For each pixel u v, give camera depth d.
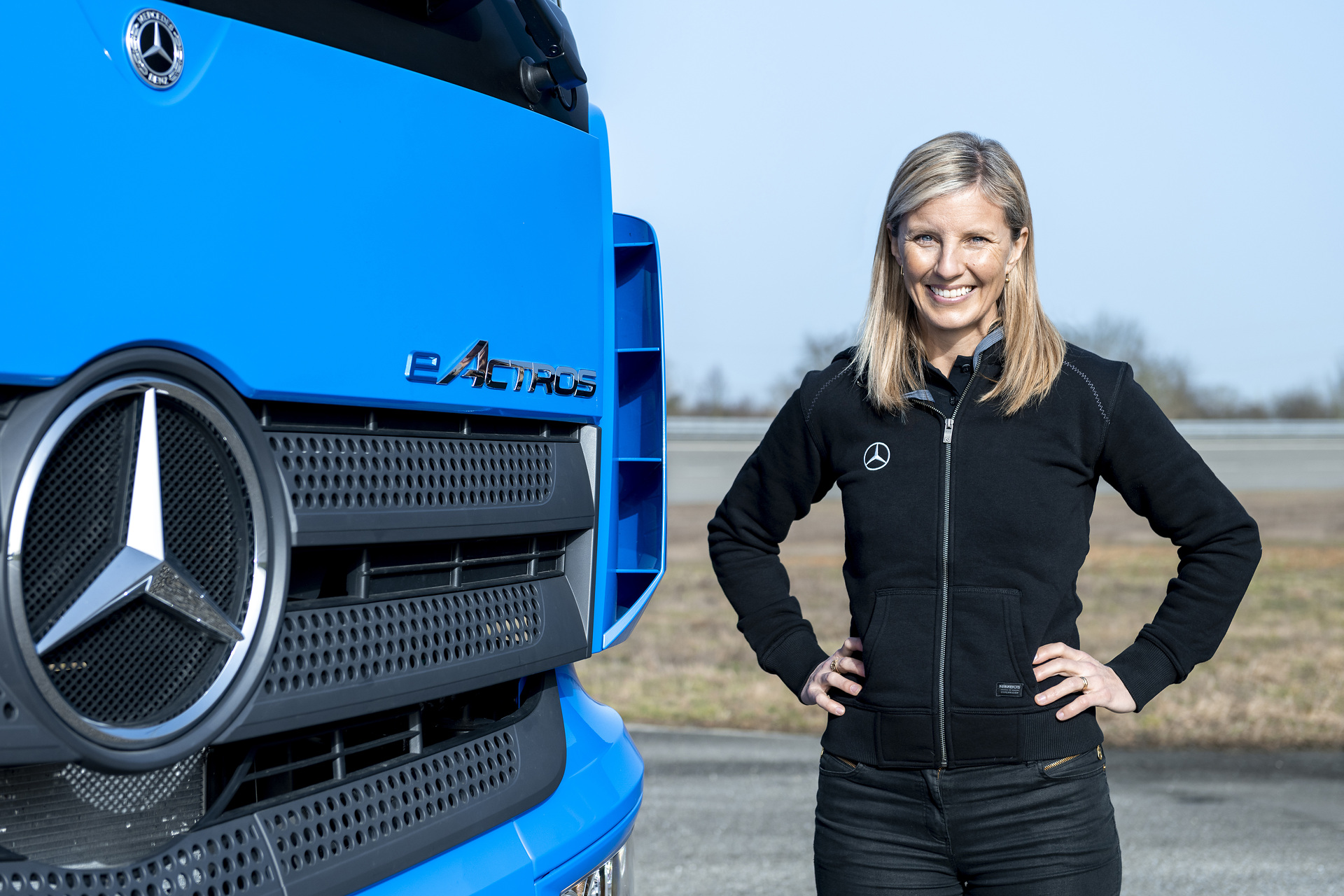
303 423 1.66
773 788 6.13
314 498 1.66
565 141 2.18
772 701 8.59
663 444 2.46
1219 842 5.18
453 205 1.87
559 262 2.15
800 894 4.45
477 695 2.11
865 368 2.21
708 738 7.44
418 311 1.80
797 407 2.34
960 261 2.06
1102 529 19.91
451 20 1.90
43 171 1.29
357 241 1.70
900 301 2.18
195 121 1.46
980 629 2.05
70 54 1.32
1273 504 22.58
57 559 1.35
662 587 14.62
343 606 1.72
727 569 2.47
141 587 1.41
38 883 1.34
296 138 1.60
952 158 2.06
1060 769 2.04
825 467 2.34
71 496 1.36
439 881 1.80
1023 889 2.05
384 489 1.77
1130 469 2.12
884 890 2.14
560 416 2.15
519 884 1.91
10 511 1.29
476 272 1.92
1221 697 8.42
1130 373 2.12
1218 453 30.61
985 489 2.07
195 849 1.51
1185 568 2.16
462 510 1.90
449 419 1.92
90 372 1.35
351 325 1.68
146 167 1.40
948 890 2.15
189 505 1.50
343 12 1.69
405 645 1.81
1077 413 2.08
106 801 1.47
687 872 4.72
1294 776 6.46
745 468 2.48
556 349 2.14
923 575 2.10
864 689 2.15
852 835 2.17
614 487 2.37
